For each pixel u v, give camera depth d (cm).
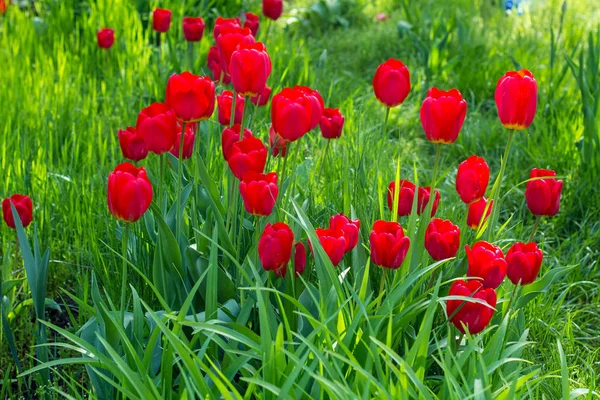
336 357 162
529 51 384
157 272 184
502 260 171
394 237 171
